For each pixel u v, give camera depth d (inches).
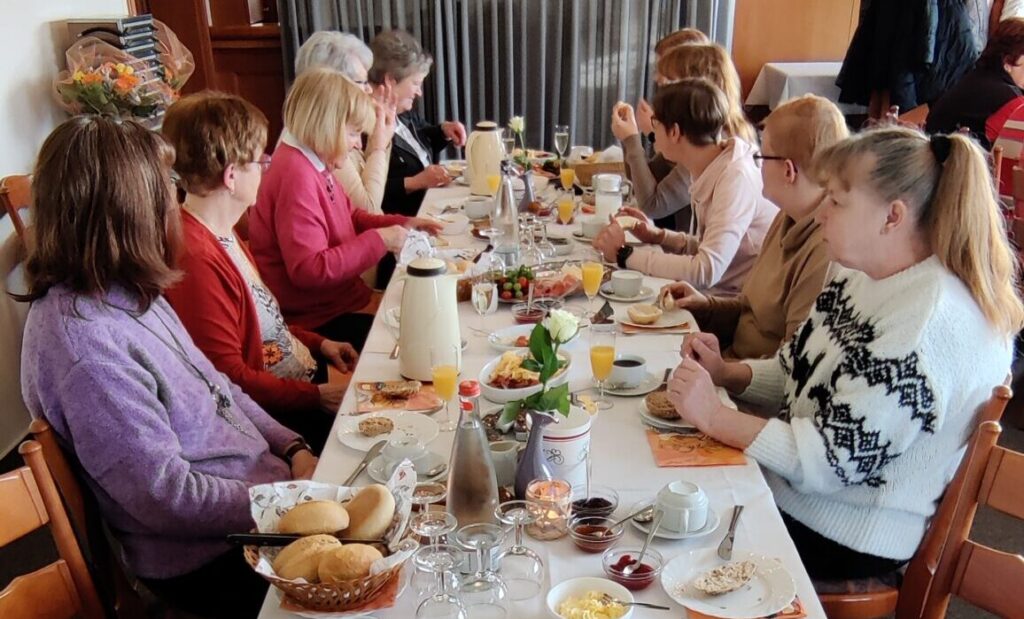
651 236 110.0
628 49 207.3
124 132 55.2
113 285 55.5
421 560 45.3
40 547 102.0
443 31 203.5
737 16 232.2
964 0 207.2
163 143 58.6
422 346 70.4
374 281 142.6
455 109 209.0
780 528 51.0
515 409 51.1
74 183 52.8
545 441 52.5
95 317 54.1
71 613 52.1
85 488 57.6
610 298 91.1
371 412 66.1
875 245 56.9
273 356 87.7
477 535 47.7
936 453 57.3
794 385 65.9
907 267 57.1
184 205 80.7
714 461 57.9
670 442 60.4
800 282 78.7
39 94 133.7
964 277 55.5
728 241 98.3
